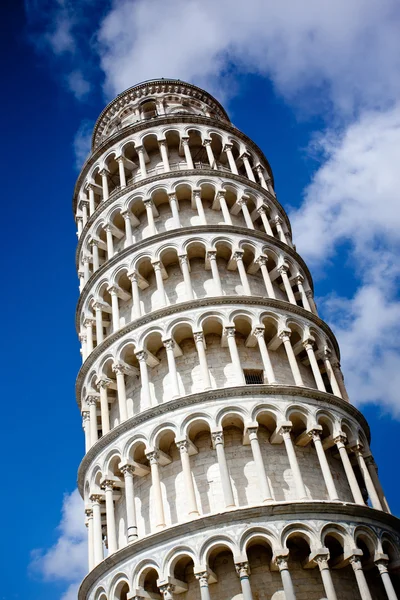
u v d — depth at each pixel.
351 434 37.47
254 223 49.69
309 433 35.34
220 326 39.91
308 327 41.50
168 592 30.14
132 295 44.25
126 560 32.03
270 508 30.80
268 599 30.27
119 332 40.59
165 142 51.53
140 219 48.72
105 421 39.19
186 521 30.88
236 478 34.31
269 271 45.41
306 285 46.97
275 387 35.69
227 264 44.62
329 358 42.31
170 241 43.62
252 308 40.12
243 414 34.75
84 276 48.66
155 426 35.38
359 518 32.69
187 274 41.94
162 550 31.06
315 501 31.44
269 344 40.47
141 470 36.12
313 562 30.62
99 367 40.88
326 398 37.25
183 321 39.22
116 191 48.91
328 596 29.19
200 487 34.31
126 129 52.44
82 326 47.00
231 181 48.91
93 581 33.41
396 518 34.56
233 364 37.50
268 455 35.22
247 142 55.09
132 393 40.66
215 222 47.66
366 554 33.72
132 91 60.47
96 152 53.28
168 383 39.16
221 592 30.81
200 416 34.81
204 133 52.44
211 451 35.41
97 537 35.59
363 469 36.44
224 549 30.95
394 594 31.02
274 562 29.86
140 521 35.62
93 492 37.03
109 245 46.91
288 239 50.56
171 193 47.12
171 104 59.47
